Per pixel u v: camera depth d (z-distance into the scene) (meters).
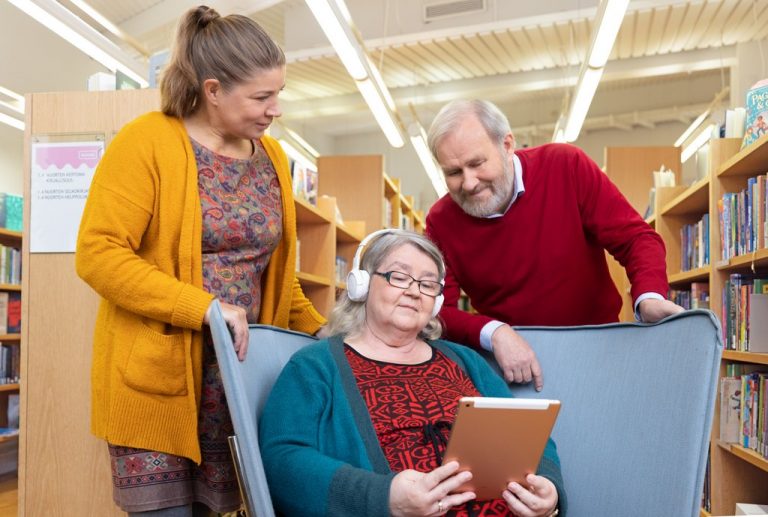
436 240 2.04
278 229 1.68
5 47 6.12
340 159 6.45
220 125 1.57
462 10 6.83
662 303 1.54
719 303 2.99
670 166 5.70
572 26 6.69
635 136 11.90
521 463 1.22
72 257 2.03
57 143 2.08
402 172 13.27
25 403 2.00
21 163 6.41
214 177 1.57
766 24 6.64
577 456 1.51
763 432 2.52
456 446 1.16
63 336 2.00
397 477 1.21
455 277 2.05
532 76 8.49
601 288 2.01
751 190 2.63
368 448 1.37
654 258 1.73
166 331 1.47
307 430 1.40
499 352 1.65
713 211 3.00
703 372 1.34
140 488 1.47
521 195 1.91
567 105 7.29
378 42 7.13
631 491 1.40
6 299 4.57
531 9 6.61
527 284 1.96
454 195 1.90
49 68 6.66
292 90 9.04
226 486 1.57
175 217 1.49
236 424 1.20
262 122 1.56
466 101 1.83
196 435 1.48
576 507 1.47
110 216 1.43
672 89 11.05
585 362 1.60
